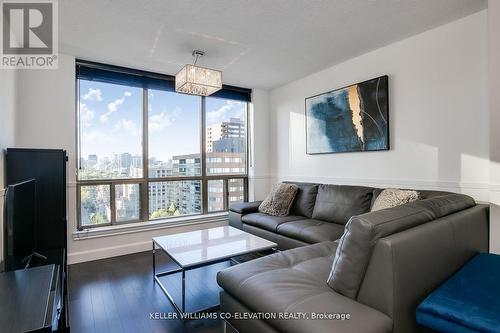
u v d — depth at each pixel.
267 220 3.07
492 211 2.00
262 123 4.45
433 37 2.51
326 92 3.51
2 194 2.06
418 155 2.63
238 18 2.30
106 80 3.29
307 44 2.80
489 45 1.94
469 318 1.08
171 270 2.75
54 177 2.43
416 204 1.58
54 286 1.29
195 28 2.46
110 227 3.26
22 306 1.06
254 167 4.38
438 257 1.42
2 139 2.15
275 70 3.56
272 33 2.56
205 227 3.87
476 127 2.26
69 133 2.99
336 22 2.38
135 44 2.76
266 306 1.25
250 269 1.58
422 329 1.27
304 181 3.88
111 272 2.72
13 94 2.50
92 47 2.81
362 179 3.13
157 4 2.09
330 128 3.45
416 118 2.64
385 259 1.16
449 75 2.41
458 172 2.37
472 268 1.58
